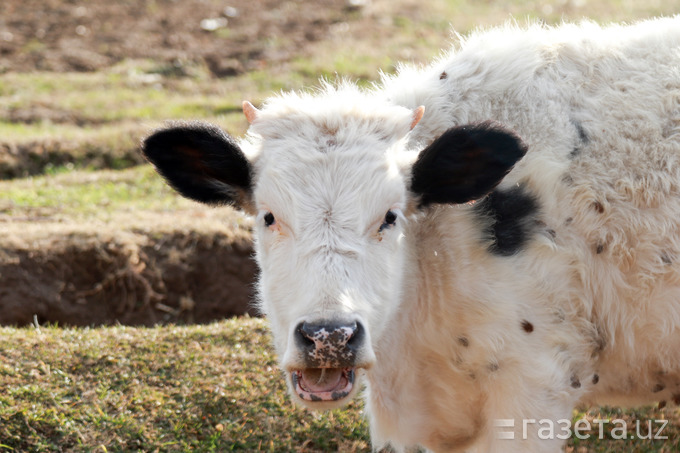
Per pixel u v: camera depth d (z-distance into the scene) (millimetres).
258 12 18250
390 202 3584
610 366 4207
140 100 13750
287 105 3832
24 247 7961
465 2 18344
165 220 8727
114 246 8125
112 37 17016
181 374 5363
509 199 3912
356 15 17625
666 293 3971
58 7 18688
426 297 3984
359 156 3605
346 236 3457
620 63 4215
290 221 3535
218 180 3934
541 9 17297
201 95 14047
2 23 17750
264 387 5309
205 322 8195
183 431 4918
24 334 5680
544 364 3896
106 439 4797
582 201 3941
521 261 3877
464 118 4129
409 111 3869
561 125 4043
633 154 3982
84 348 5492
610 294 3998
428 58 14680
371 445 4938
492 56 4230
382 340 4008
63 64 15719
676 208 3943
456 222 3898
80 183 10203
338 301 3303
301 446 4922
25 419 4820
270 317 3773
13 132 11922
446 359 4070
